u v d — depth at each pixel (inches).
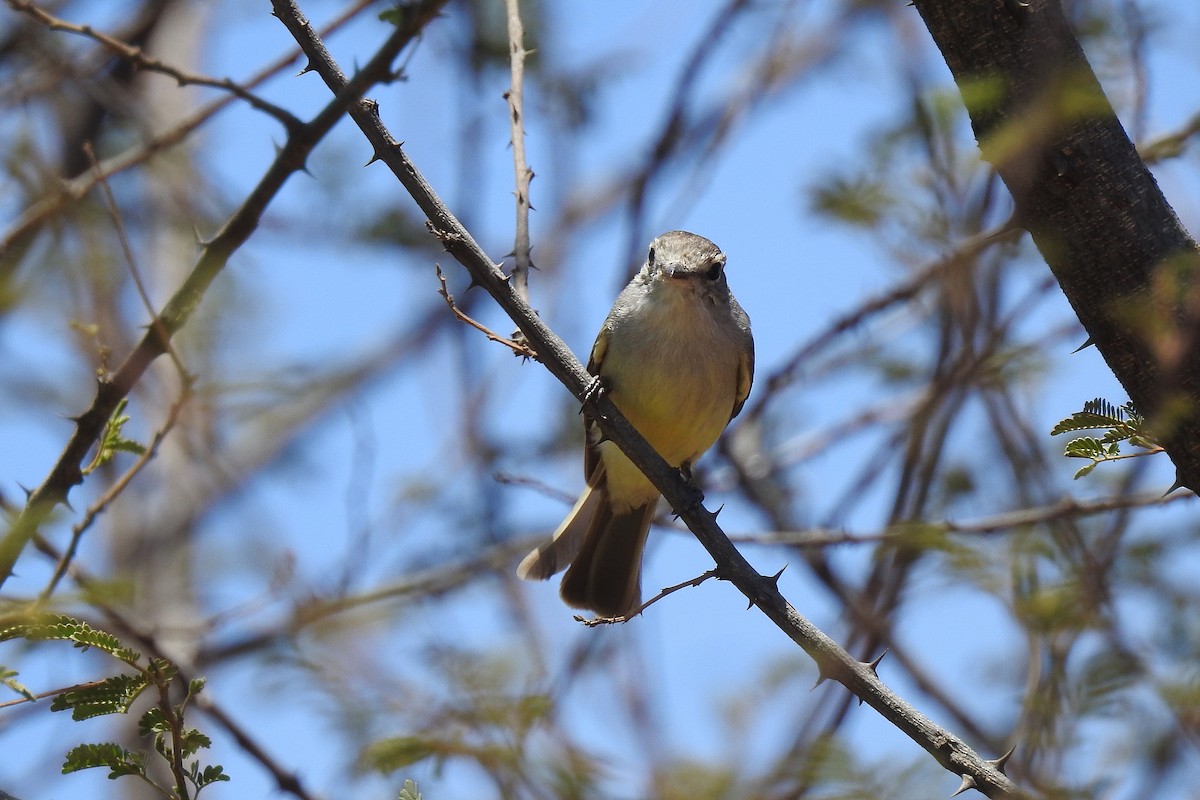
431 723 328.2
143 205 615.8
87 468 329.4
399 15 328.5
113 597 292.8
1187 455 258.2
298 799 414.9
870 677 273.9
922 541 357.1
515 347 345.4
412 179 335.0
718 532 318.0
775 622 292.8
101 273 501.0
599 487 513.3
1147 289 252.4
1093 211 253.1
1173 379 251.8
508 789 293.3
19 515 333.4
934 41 263.3
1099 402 270.4
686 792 283.1
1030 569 337.7
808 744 280.4
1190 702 307.0
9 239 453.4
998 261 397.1
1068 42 253.0
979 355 400.8
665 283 489.7
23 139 503.8
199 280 343.6
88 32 330.6
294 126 337.1
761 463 540.4
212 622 450.6
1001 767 257.1
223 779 264.5
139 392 585.6
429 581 511.5
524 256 367.9
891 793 257.0
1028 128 252.2
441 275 342.6
